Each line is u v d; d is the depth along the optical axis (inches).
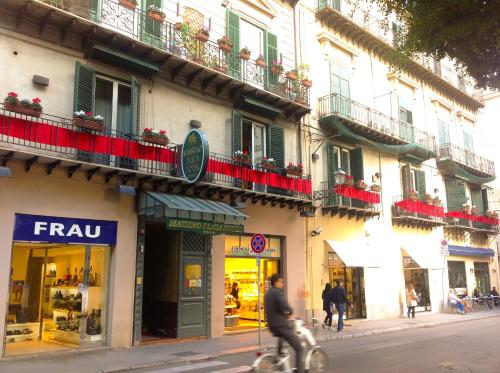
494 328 649.6
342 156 771.4
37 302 459.2
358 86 832.3
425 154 914.1
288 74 657.0
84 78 454.9
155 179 488.7
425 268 844.0
